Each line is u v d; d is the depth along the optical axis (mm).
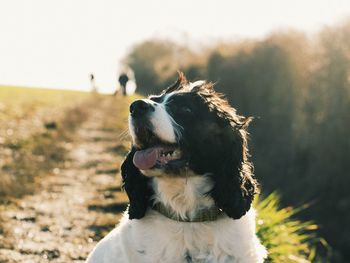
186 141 1178
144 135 1169
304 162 4531
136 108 1155
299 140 4582
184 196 1155
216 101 1253
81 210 2479
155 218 1174
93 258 1270
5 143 4141
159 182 1168
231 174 1191
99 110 8297
